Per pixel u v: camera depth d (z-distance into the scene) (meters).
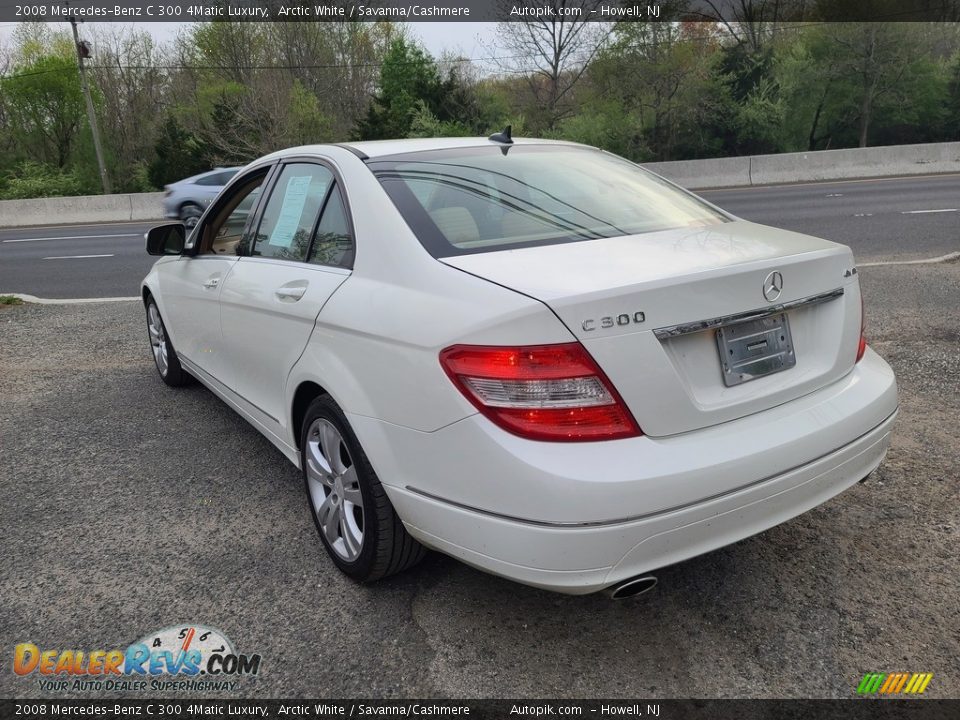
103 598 2.78
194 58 38.69
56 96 39.84
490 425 2.06
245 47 37.12
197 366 4.41
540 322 2.01
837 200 15.14
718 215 3.05
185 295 4.29
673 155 31.97
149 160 39.66
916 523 3.07
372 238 2.64
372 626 2.57
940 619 2.50
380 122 31.39
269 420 3.37
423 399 2.21
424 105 30.83
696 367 2.20
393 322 2.33
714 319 2.18
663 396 2.09
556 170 3.15
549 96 33.31
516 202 2.80
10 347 6.54
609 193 3.03
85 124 40.41
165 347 5.08
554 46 31.83
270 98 33.72
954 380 4.60
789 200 15.80
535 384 2.00
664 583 2.76
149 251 4.26
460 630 2.54
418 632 2.53
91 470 3.90
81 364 5.94
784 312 2.40
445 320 2.18
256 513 3.39
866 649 2.38
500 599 2.70
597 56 31.34
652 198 3.07
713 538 2.15
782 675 2.29
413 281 2.39
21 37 41.22
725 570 2.82
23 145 41.00
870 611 2.56
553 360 2.00
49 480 3.79
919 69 32.31
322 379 2.67
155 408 4.82
